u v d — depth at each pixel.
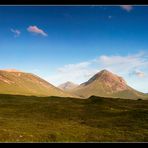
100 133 36.78
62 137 32.88
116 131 38.66
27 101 75.44
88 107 64.31
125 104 70.25
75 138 32.75
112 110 60.22
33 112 56.84
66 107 64.00
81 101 75.19
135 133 37.44
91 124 44.56
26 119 48.06
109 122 46.44
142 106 67.06
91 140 32.16
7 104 67.88
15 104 68.25
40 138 31.52
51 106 65.12
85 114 55.34
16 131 34.84
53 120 48.12
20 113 55.16
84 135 34.88
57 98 82.50
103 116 53.12
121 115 53.50
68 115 54.06
